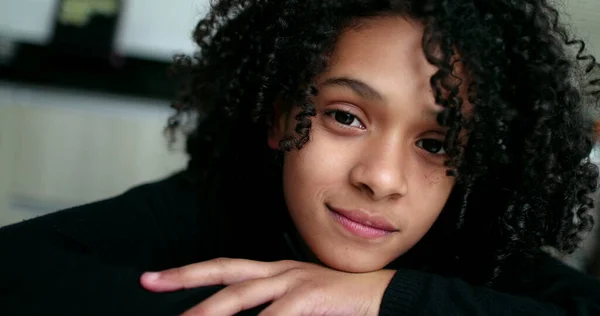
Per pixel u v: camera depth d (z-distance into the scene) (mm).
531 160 620
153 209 703
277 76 637
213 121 787
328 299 506
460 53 534
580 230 691
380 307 507
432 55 512
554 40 599
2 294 476
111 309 464
